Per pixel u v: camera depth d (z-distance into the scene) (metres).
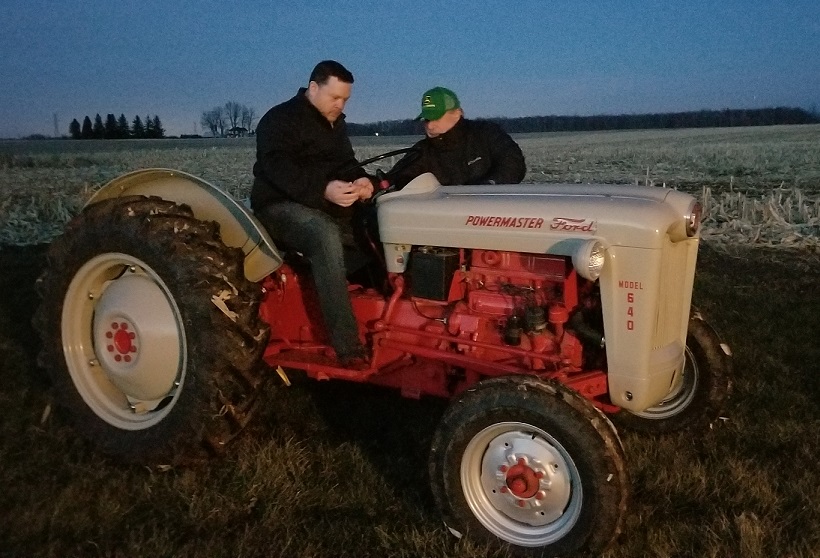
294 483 3.69
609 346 3.41
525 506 3.17
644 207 3.33
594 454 2.94
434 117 4.70
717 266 9.29
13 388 4.80
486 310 3.73
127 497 3.60
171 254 3.68
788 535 3.24
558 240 3.42
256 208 4.34
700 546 3.21
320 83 4.27
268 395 4.87
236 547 3.17
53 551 3.11
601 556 3.06
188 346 3.67
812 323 6.53
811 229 11.46
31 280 8.01
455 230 3.71
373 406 4.75
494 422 3.14
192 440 3.69
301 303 4.35
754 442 4.16
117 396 4.14
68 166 25.81
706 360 4.22
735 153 25.41
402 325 3.98
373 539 3.29
